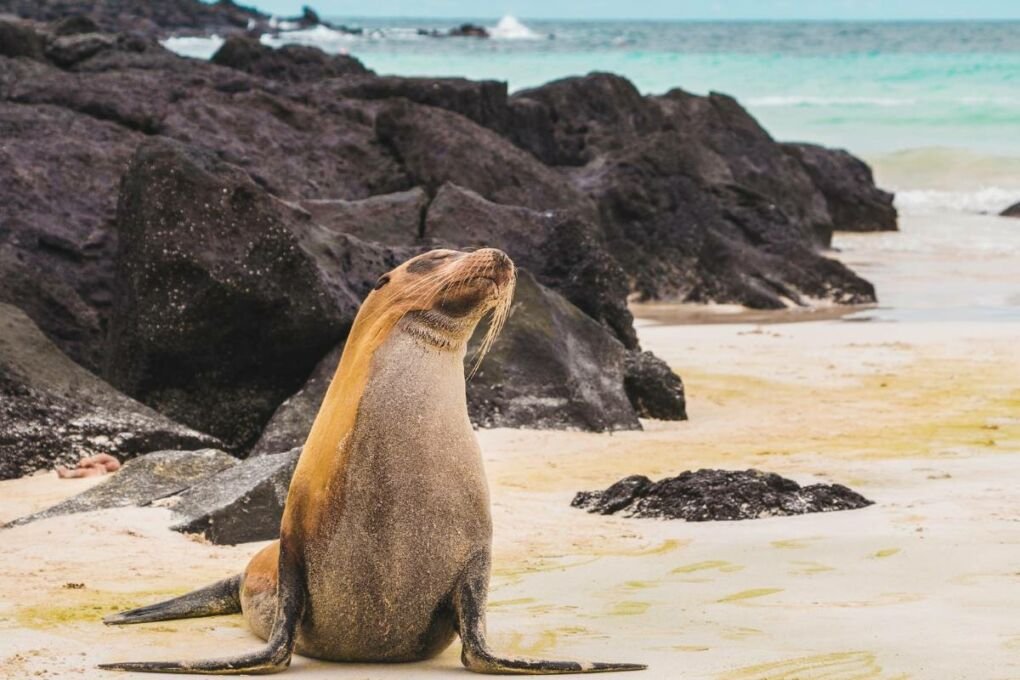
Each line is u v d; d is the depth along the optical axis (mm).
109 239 31875
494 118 57938
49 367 22953
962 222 70562
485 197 43938
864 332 37781
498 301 11227
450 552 10883
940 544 15133
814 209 65438
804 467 21234
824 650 10805
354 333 11609
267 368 25781
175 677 10305
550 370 26641
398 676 10547
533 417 26031
